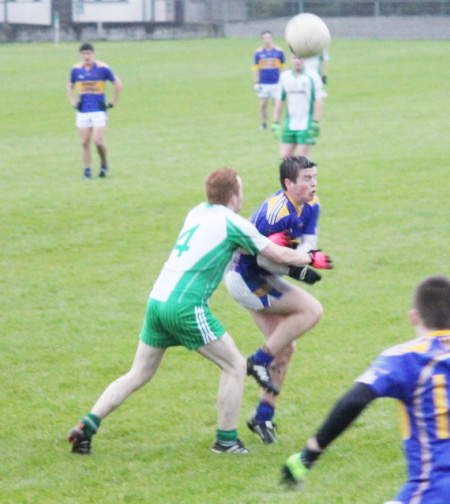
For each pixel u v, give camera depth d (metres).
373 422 21.39
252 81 105.62
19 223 43.50
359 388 12.06
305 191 20.61
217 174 19.72
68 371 25.48
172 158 61.28
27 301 32.19
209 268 19.05
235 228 19.03
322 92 52.03
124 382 19.95
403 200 46.53
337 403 12.11
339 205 45.72
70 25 170.88
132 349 27.25
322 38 42.56
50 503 17.59
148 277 34.94
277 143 66.75
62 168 58.53
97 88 53.31
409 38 169.00
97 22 172.88
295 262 19.45
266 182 52.25
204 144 66.81
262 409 20.83
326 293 32.34
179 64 125.44
